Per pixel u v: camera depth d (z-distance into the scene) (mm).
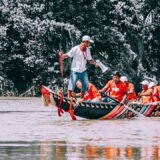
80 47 31844
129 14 73750
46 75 69125
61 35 68000
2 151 18734
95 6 71250
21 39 69000
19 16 67938
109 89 34375
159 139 22141
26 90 69938
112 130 25938
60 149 19219
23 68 69750
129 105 35844
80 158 17219
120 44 71625
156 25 75750
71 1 70188
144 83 39125
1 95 68688
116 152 18500
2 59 68875
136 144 20516
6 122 30469
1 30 67500
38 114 37594
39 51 68312
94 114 32875
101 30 71250
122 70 72062
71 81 32094
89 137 22875
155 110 36219
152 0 75562
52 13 69812
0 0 69750
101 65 31984
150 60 76625
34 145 20266
